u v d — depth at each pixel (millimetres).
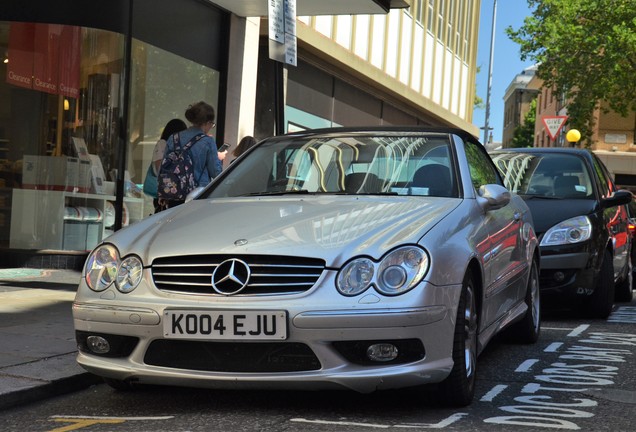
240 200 5402
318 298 4207
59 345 5992
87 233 11336
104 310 4484
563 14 31203
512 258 6117
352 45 19328
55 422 4395
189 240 4590
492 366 6023
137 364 4438
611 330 7945
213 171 7957
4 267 10984
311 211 4914
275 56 7660
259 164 5941
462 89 30219
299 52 16516
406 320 4172
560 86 32031
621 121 39625
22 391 4793
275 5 7629
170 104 12336
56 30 11070
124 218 11547
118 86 11180
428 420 4352
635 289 12742
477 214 5250
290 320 4176
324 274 4266
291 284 4258
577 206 8734
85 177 11242
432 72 26234
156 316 4340
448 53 28016
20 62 11039
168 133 12312
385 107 22594
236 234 4582
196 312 4270
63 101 11180
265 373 4238
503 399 4930
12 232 11047
